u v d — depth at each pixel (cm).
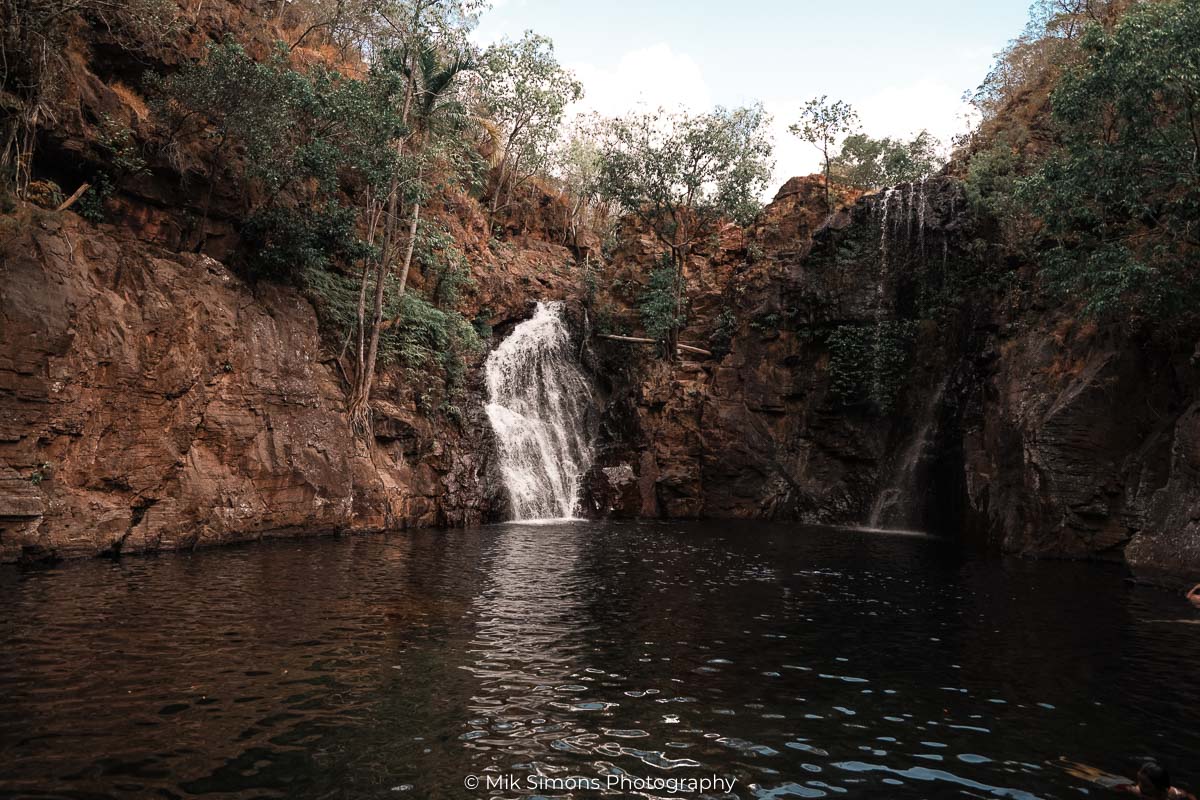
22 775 549
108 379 1594
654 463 3281
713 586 1462
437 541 2073
